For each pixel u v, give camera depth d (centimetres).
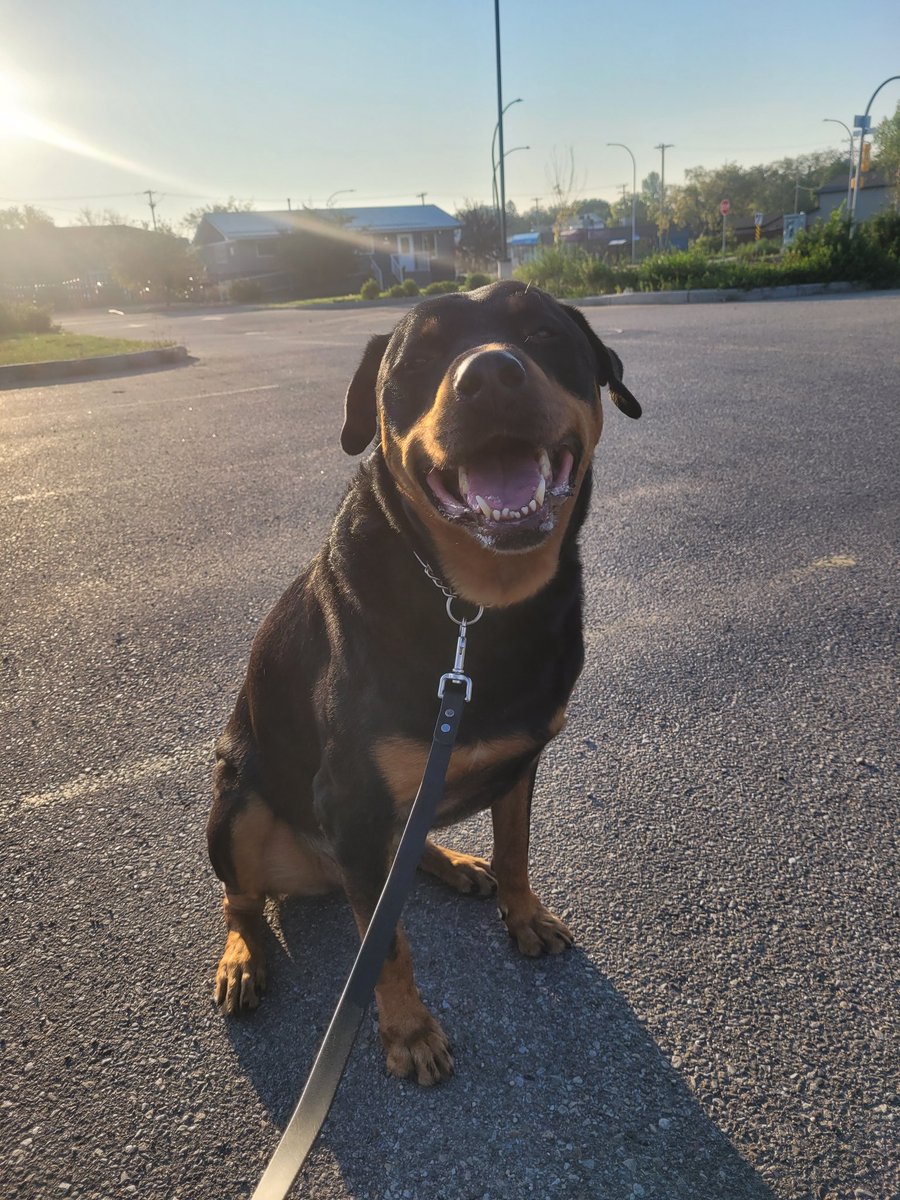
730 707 144
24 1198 77
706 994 94
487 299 101
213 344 791
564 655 96
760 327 550
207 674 164
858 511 218
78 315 2102
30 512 262
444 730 84
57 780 136
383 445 99
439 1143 81
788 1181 75
